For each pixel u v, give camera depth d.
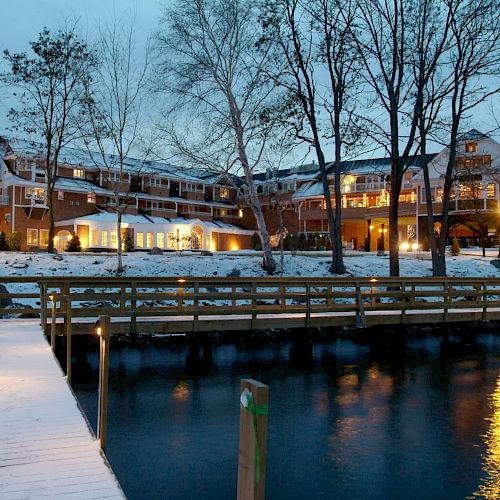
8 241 37.78
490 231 46.44
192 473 8.48
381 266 31.22
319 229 54.84
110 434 10.15
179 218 55.81
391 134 26.11
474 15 24.66
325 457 9.24
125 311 15.53
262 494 2.86
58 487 4.84
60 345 14.90
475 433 10.60
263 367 16.11
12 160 46.34
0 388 8.41
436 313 19.75
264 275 27.23
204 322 16.22
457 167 39.78
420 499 7.68
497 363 17.48
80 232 45.94
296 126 26.58
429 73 25.25
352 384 14.51
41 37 29.27
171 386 13.76
